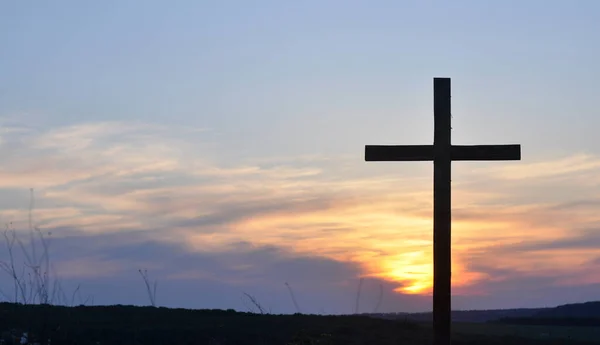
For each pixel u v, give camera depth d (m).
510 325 59.84
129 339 27.88
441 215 15.82
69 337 23.58
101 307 39.09
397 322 38.78
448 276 15.57
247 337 31.77
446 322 15.41
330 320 38.53
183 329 32.25
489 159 15.91
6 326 22.23
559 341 38.78
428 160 16.16
